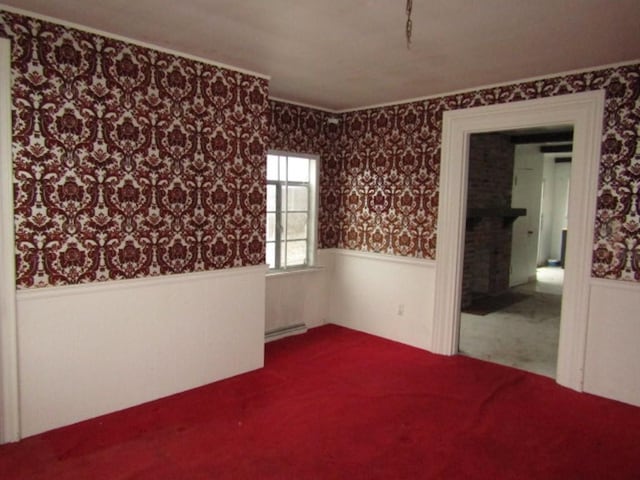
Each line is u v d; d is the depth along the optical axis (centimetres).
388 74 351
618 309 324
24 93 251
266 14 243
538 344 458
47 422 271
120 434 271
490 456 256
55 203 265
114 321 293
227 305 352
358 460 250
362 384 351
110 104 281
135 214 297
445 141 405
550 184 987
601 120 323
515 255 748
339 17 244
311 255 492
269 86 393
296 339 457
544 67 326
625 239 319
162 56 301
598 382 336
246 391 334
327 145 490
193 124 321
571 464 250
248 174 357
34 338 263
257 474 236
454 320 415
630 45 278
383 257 462
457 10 230
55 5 239
